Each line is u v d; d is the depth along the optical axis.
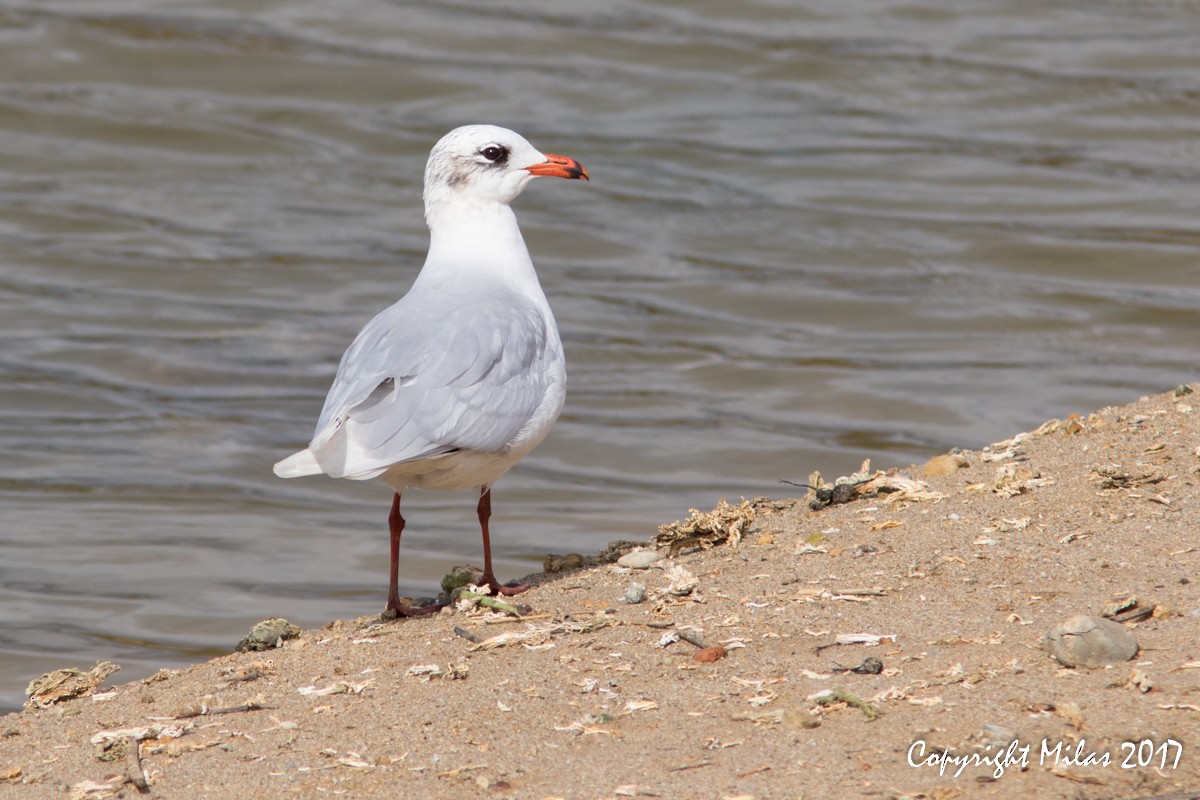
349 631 8.82
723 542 9.51
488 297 9.24
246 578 11.82
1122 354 17.23
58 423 15.73
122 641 10.61
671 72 28.03
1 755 7.18
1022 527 8.88
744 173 24.23
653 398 16.30
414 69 27.75
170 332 18.48
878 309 19.09
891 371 16.91
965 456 10.46
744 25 29.95
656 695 7.11
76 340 18.12
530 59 28.45
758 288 19.92
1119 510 8.94
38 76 27.03
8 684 9.87
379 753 6.73
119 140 25.17
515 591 9.15
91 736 7.29
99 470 14.45
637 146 25.28
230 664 8.34
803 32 29.75
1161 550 8.27
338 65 27.77
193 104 26.47
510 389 8.76
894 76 27.72
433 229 10.05
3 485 13.98
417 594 11.37
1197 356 17.05
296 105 26.59
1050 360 17.11
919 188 23.47
